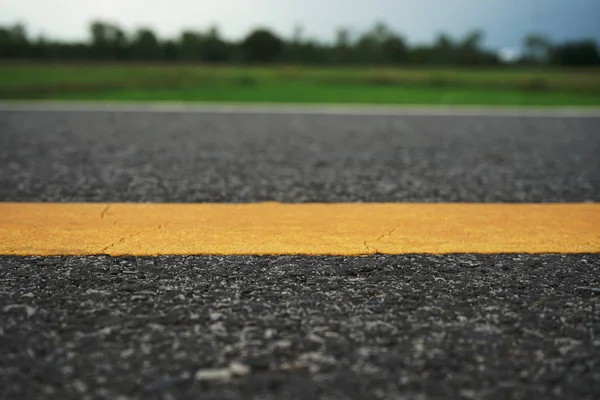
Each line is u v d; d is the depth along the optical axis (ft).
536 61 98.68
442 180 12.14
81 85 45.73
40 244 7.43
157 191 10.75
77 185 11.19
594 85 50.98
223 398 3.98
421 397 4.03
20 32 96.53
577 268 6.74
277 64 105.19
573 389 4.15
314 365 4.44
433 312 5.46
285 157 14.94
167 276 6.32
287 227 8.31
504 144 17.85
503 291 6.01
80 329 5.01
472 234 8.06
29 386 4.12
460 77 63.62
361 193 10.78
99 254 7.06
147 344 4.75
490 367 4.45
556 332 5.06
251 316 5.31
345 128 22.12
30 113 26.40
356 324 5.17
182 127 21.74
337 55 105.09
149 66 86.17
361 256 7.08
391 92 46.16
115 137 18.49
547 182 11.98
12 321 5.16
